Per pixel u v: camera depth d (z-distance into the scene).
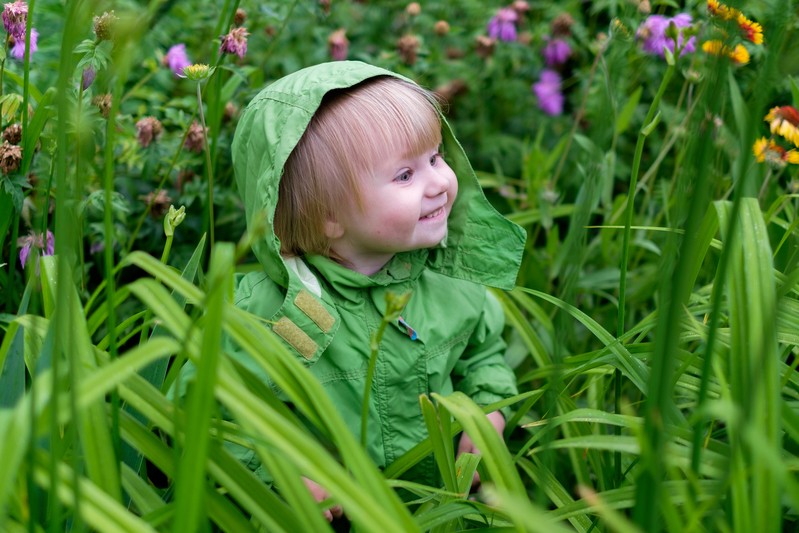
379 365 1.32
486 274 1.41
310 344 1.26
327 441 1.30
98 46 1.21
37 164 1.50
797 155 1.34
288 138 1.24
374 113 1.24
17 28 1.45
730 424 0.73
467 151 2.66
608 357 1.10
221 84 1.71
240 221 1.94
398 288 1.37
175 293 1.13
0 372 1.01
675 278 0.70
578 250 0.87
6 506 0.81
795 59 0.77
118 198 1.48
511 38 2.50
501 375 1.47
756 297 0.84
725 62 0.81
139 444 0.87
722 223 0.94
